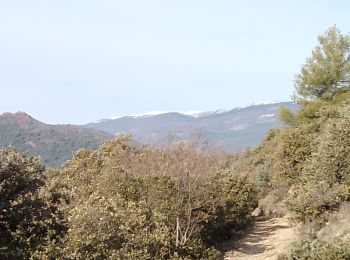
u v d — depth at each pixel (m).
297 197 17.48
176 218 18.53
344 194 15.63
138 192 19.31
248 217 27.00
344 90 30.09
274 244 20.78
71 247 10.87
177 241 16.88
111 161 25.05
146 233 13.59
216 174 21.66
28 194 10.32
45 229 10.42
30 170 10.19
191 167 19.11
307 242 11.98
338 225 13.98
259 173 37.78
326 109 27.16
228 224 24.36
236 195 26.06
